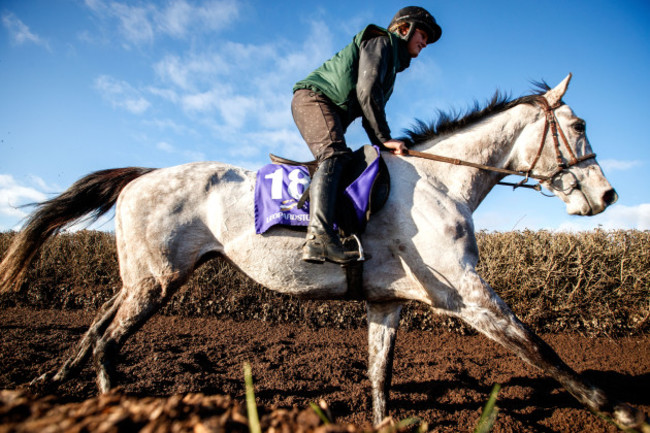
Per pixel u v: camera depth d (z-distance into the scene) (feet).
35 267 18.26
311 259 6.70
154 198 7.84
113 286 17.87
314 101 7.79
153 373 9.94
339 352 12.80
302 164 8.25
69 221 8.54
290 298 16.35
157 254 7.61
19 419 2.78
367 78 7.47
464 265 7.28
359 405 9.02
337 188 7.33
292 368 11.03
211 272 16.96
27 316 15.75
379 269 7.64
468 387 10.28
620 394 10.11
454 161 8.14
